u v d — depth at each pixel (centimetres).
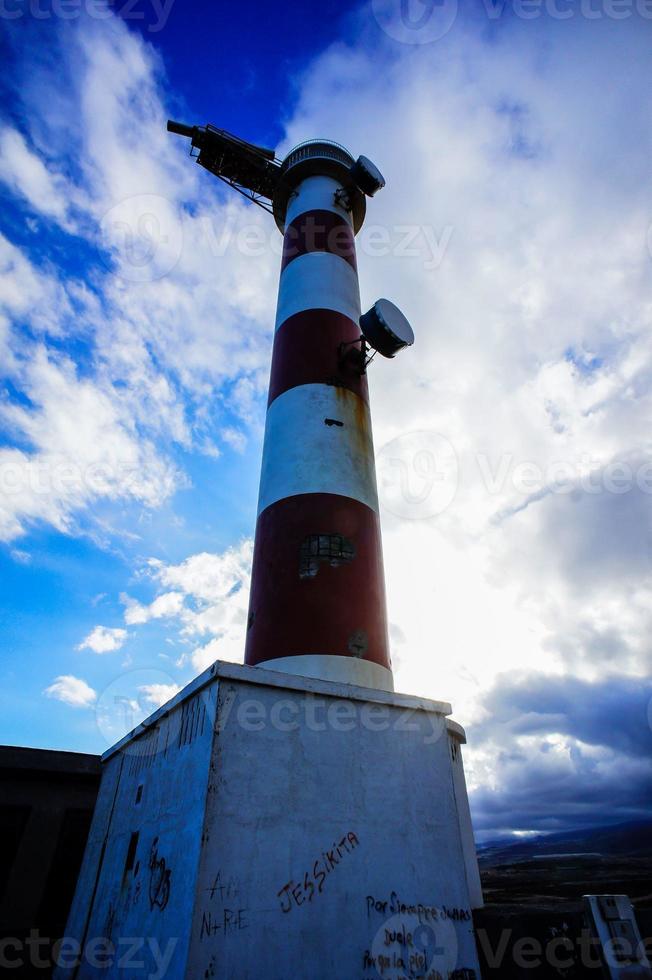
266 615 873
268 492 1014
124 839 784
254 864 550
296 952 533
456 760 908
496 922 693
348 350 1162
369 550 949
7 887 1258
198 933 493
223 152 1619
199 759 602
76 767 1408
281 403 1110
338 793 638
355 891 594
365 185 1424
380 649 863
